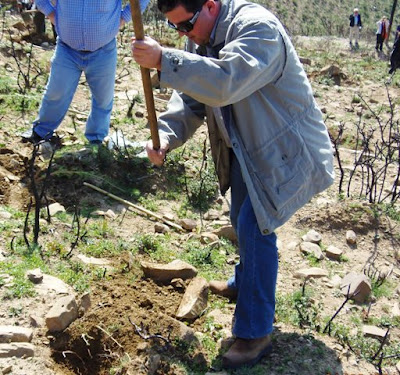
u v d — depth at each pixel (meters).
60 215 4.34
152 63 2.69
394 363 3.35
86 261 3.80
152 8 15.53
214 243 4.30
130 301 3.50
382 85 10.04
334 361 3.25
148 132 6.11
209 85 2.66
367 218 4.88
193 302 3.51
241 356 3.08
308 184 3.00
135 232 4.37
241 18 2.76
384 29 20.83
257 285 2.99
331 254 4.47
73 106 6.50
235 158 3.07
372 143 6.98
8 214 4.21
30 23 9.50
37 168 5.03
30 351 2.96
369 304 3.92
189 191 5.11
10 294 3.30
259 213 2.89
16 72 7.17
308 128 3.00
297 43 18.34
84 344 3.18
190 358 3.14
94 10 4.95
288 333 3.42
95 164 5.17
